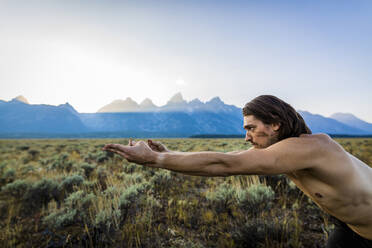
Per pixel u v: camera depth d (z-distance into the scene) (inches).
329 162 34.0
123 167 311.4
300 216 129.3
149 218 126.9
